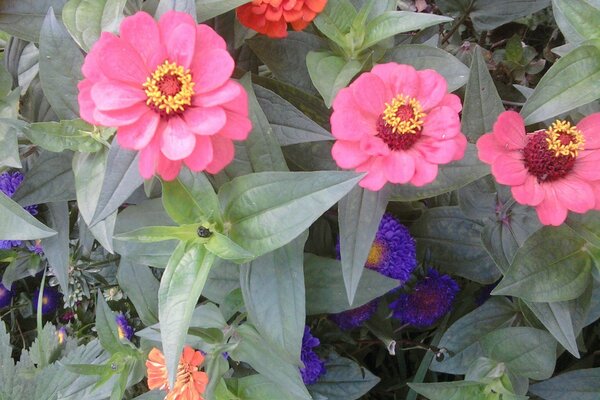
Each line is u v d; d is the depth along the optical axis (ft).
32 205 1.68
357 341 1.90
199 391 1.46
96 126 1.43
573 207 1.40
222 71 1.29
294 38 1.65
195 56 1.32
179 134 1.29
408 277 1.70
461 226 1.76
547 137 1.41
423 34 1.93
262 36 1.66
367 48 1.60
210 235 1.35
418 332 2.00
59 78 1.46
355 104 1.40
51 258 1.67
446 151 1.37
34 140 1.43
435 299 1.76
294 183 1.34
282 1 1.51
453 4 2.06
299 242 1.47
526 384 1.70
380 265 1.68
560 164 1.40
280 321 1.45
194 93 1.30
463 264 1.78
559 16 1.53
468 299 1.90
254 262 1.47
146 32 1.32
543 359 1.63
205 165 1.30
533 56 2.11
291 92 1.67
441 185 1.49
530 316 1.71
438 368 1.79
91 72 1.31
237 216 1.37
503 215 1.61
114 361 1.56
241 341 1.54
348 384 1.78
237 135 1.32
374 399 1.99
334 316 1.78
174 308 1.33
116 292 1.94
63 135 1.44
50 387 1.74
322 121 1.70
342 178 1.32
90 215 1.45
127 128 1.30
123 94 1.30
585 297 1.58
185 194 1.38
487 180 1.59
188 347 1.47
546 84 1.41
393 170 1.37
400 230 1.68
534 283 1.52
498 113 1.55
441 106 1.40
